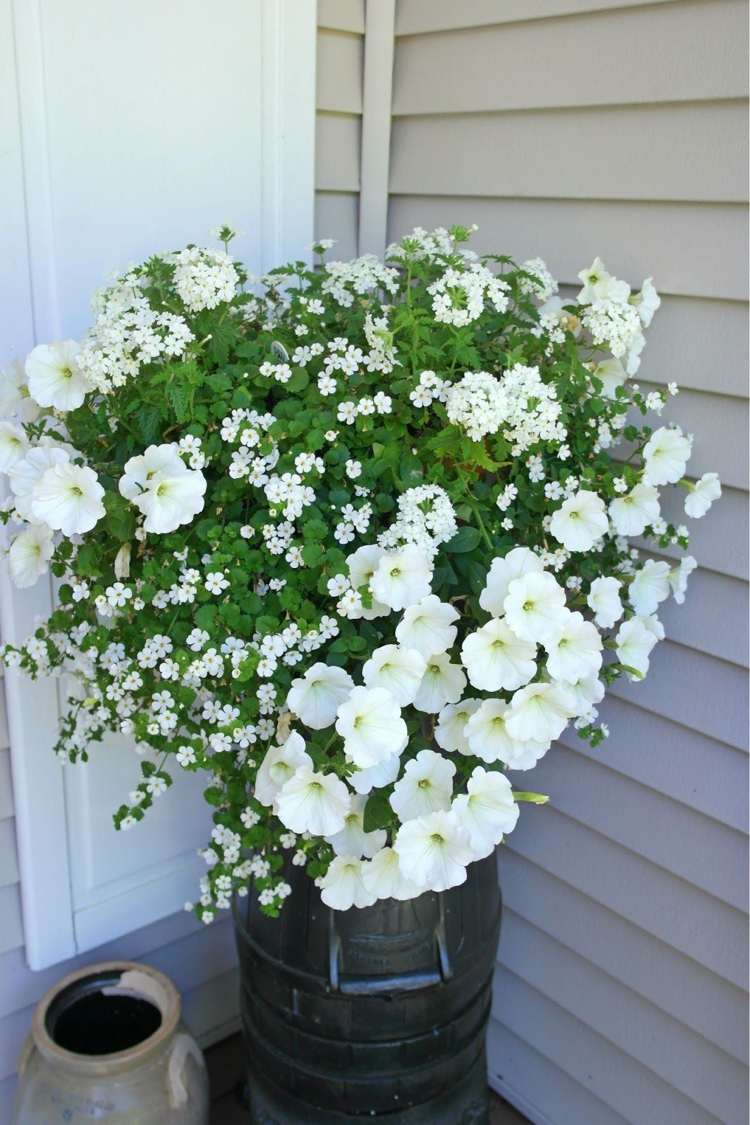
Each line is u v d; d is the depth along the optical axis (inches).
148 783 60.4
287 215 73.9
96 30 64.6
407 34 74.0
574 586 60.6
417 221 77.2
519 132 70.1
